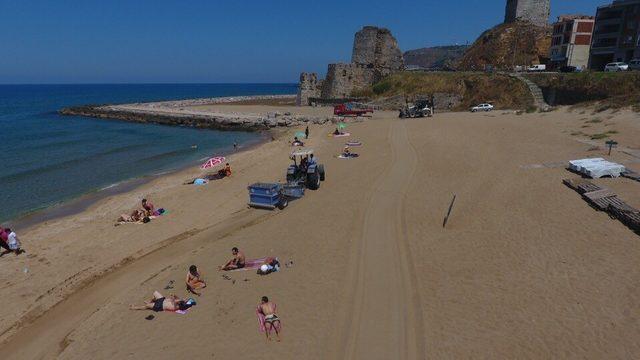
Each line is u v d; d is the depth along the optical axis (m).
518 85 56.97
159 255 16.42
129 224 20.36
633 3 60.22
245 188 25.53
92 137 53.34
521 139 31.70
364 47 84.94
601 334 9.94
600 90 43.91
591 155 24.77
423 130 40.62
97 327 11.63
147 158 39.38
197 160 38.03
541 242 14.45
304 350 10.19
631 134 28.88
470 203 18.97
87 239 18.72
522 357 9.52
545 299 11.41
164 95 198.62
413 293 12.30
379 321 11.12
